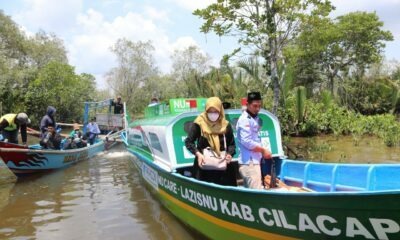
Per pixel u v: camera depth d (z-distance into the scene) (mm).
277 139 7578
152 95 48562
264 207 4766
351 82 29812
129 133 13008
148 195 9227
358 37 36219
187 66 46219
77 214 7863
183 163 7176
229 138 6145
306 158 12797
